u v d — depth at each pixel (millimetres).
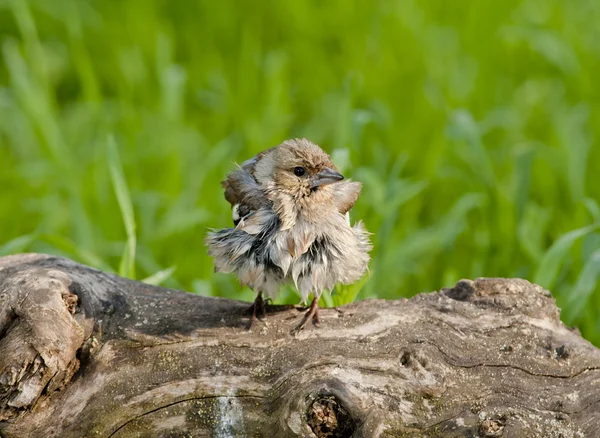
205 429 7855
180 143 14938
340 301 9461
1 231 13758
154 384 7961
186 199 13703
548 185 13852
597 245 11461
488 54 16781
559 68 16641
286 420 7535
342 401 7520
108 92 17172
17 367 7742
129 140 14953
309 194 8492
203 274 12484
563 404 7824
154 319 8430
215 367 8031
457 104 15586
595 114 15188
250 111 15883
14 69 15133
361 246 8625
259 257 8438
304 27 17703
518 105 15930
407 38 16906
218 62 17109
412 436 7703
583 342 8336
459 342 8180
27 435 7797
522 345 8219
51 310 8055
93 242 12875
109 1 18500
